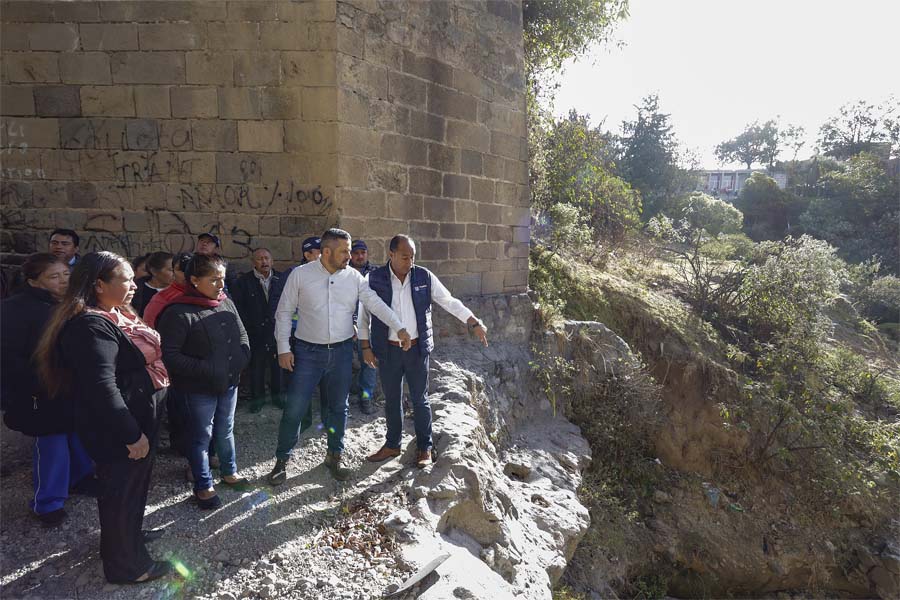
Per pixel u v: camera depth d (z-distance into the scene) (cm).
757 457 820
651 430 792
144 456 235
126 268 241
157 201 510
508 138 727
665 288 1145
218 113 500
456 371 564
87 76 495
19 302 281
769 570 723
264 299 467
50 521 289
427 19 588
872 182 2777
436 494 341
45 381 232
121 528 241
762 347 975
